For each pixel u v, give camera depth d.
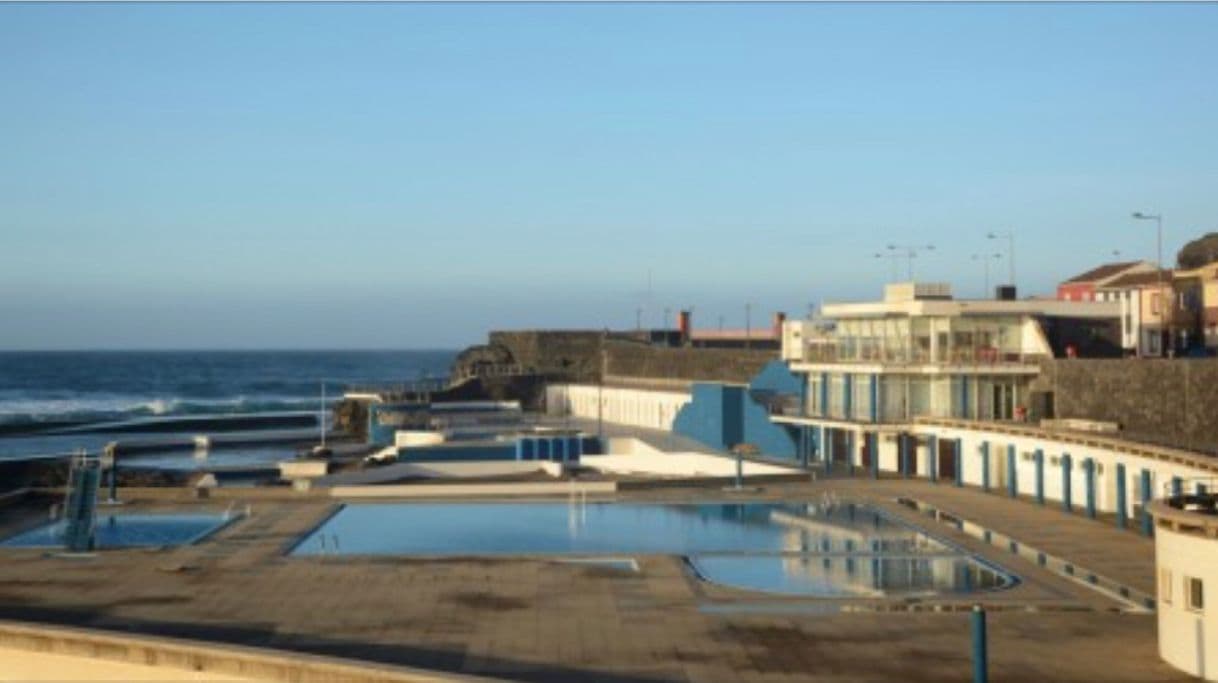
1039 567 49.84
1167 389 70.69
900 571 49.72
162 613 41.44
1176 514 34.12
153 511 67.88
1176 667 34.31
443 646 37.03
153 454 140.38
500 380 139.50
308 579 47.44
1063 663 35.00
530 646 37.06
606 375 141.75
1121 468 60.03
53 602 43.22
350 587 45.84
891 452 84.69
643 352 137.00
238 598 43.88
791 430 91.00
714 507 69.38
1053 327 86.25
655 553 53.53
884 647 36.97
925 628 39.38
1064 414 77.75
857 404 85.12
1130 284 110.19
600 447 94.19
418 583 46.59
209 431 171.62
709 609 42.16
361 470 81.94
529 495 73.38
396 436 101.44
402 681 31.05
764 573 49.38
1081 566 49.91
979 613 31.84
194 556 52.84
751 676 33.88
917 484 77.56
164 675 34.53
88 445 148.62
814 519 64.75
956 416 80.38
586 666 34.84
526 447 91.38
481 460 89.31
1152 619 40.56
